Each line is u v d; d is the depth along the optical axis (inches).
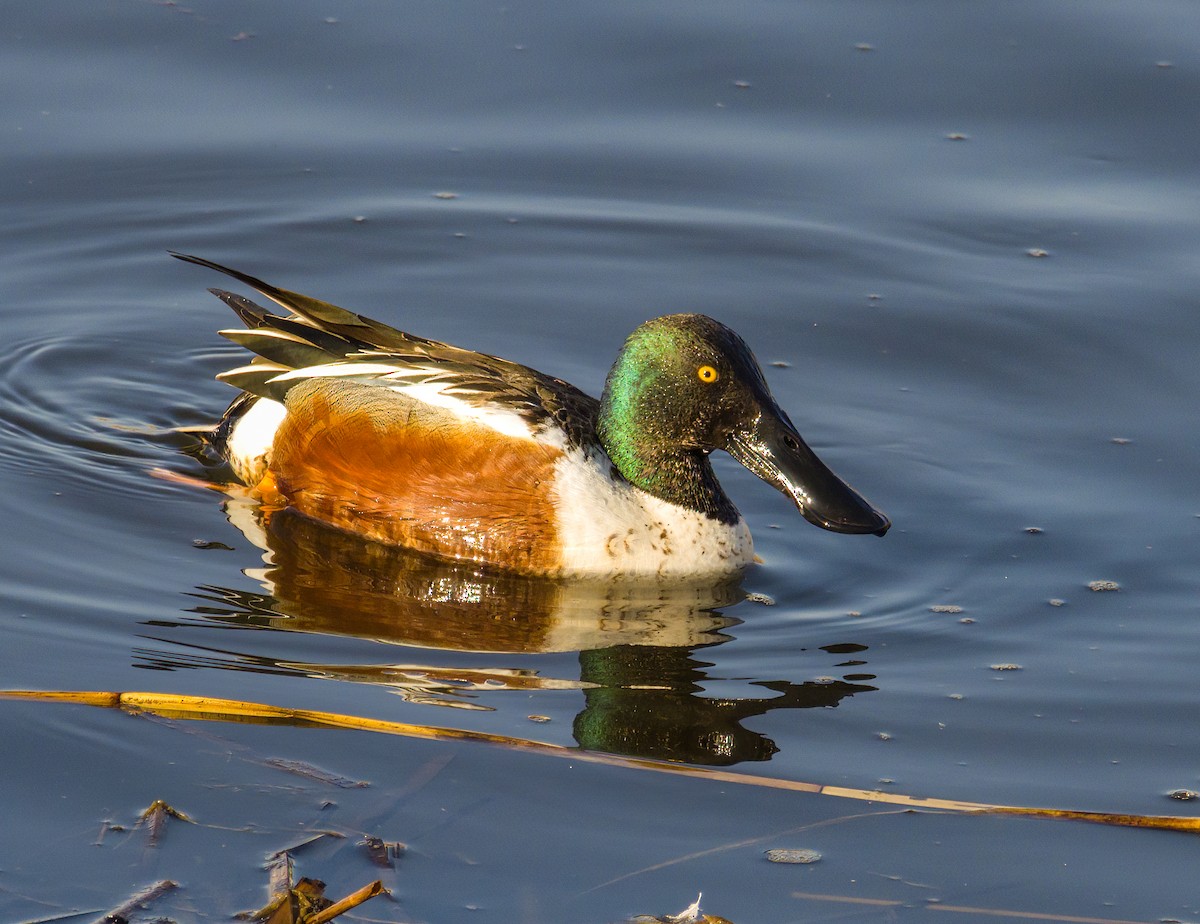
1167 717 376.8
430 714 367.2
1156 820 331.6
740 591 453.4
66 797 323.0
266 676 382.6
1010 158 692.1
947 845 323.0
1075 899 306.8
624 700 380.2
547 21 769.6
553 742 356.5
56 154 679.7
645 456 465.1
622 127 712.4
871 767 352.5
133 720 353.1
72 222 650.2
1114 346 582.6
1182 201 663.1
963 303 610.9
